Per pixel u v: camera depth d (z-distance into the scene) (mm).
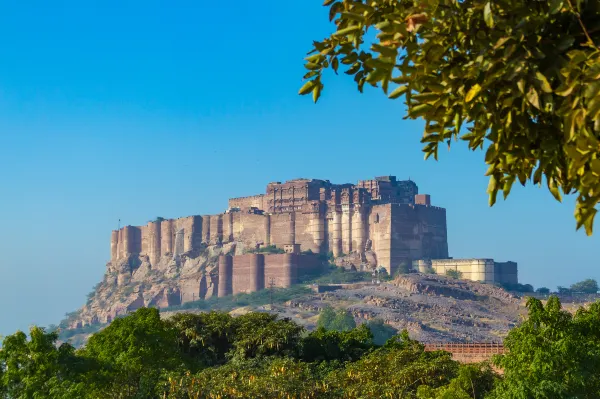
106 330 97188
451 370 92500
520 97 12469
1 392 71125
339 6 14289
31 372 71688
